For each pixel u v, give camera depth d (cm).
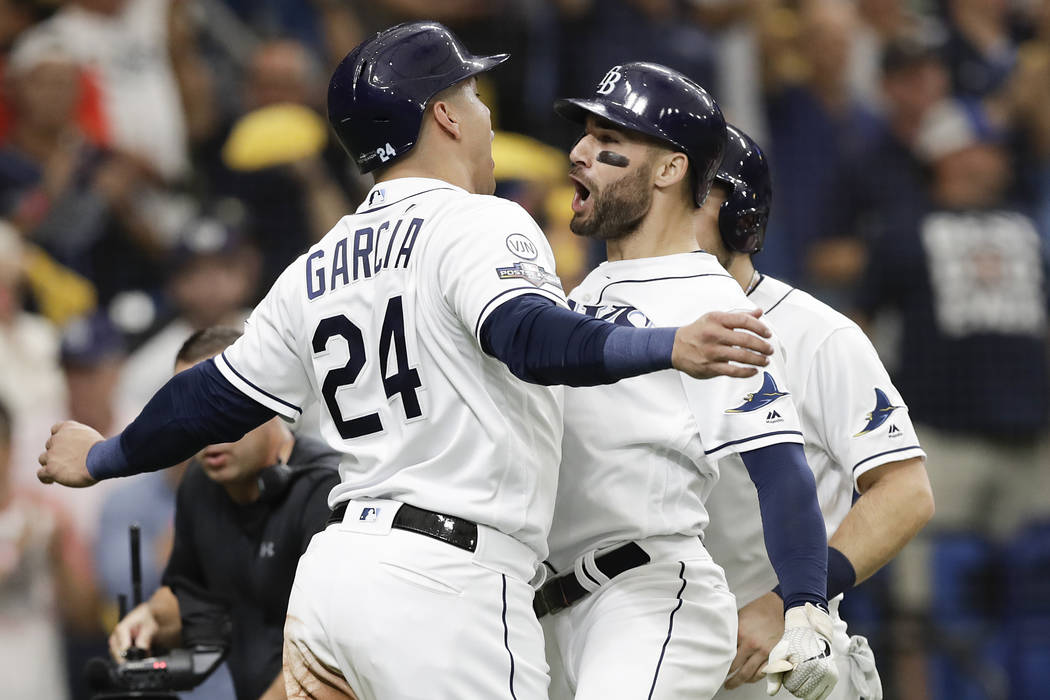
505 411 910
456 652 881
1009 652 2062
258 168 2303
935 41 2642
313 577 920
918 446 1115
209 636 1221
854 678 1130
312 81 2461
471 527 899
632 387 988
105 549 1889
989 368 2166
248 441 1159
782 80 2592
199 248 2092
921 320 2183
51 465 1014
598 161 1015
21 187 2308
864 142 2530
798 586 905
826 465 1145
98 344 2070
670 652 954
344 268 955
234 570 1212
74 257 2289
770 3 2622
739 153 1111
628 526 977
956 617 2070
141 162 2377
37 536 1886
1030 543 2109
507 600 902
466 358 907
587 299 1030
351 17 2580
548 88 2523
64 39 2384
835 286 2456
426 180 960
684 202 1024
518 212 927
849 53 2603
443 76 978
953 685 2028
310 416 1402
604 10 2533
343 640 894
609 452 985
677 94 1007
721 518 1055
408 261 923
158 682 1169
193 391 978
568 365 824
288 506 1187
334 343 947
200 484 1238
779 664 870
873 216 2453
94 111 2380
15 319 2122
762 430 945
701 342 785
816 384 1123
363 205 981
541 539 930
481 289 871
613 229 1021
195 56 2498
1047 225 2484
